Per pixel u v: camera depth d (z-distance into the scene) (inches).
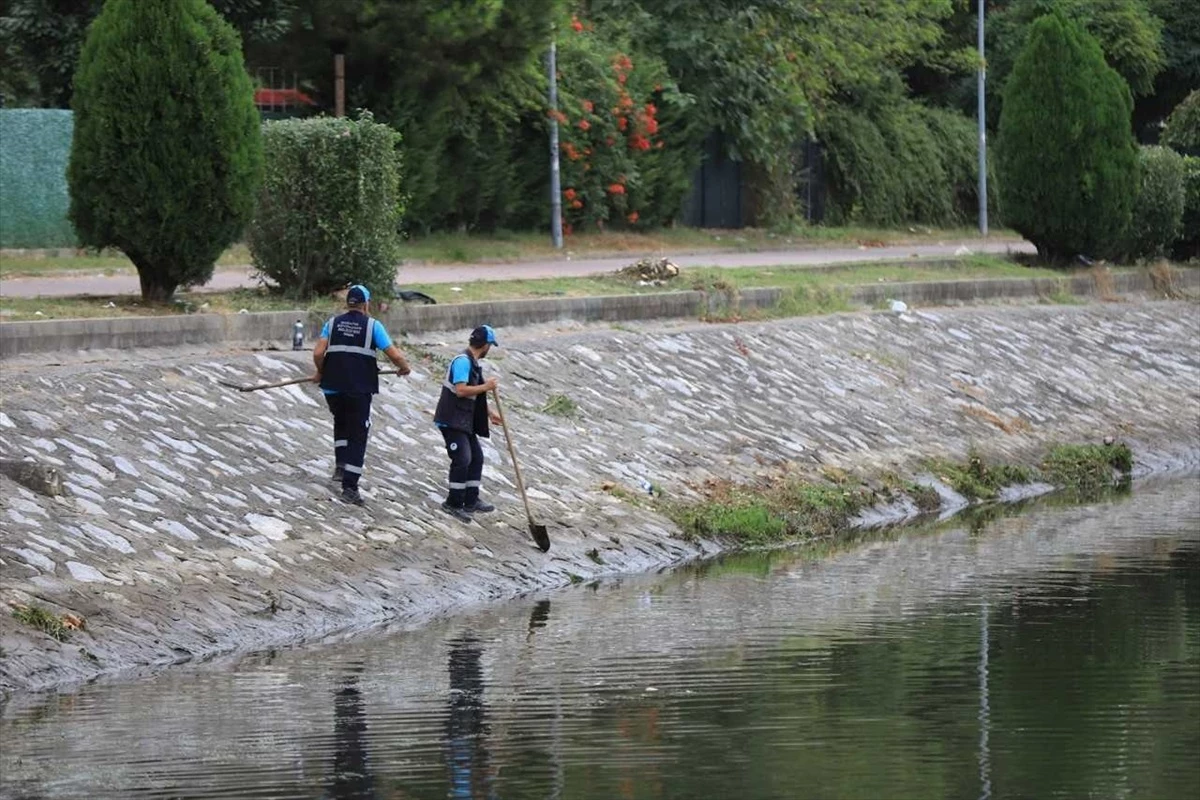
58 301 1274.6
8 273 1601.9
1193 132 2669.8
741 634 883.4
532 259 2117.4
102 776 639.1
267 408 1119.0
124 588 864.9
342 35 2058.3
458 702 745.6
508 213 2320.4
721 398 1409.9
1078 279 2046.0
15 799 613.6
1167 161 2246.6
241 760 659.4
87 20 1989.4
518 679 787.4
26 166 1824.6
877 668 808.3
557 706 738.8
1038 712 730.8
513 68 2156.7
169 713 726.5
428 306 1352.1
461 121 2215.8
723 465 1288.1
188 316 1197.7
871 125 3016.7
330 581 941.2
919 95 3511.3
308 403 1149.7
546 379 1318.9
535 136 2359.7
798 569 1082.7
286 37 2050.9
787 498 1258.0
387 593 948.6
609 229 2476.6
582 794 618.5
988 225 3240.7
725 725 708.0
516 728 705.0
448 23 2047.2
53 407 1011.9
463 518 1058.1
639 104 2474.2
